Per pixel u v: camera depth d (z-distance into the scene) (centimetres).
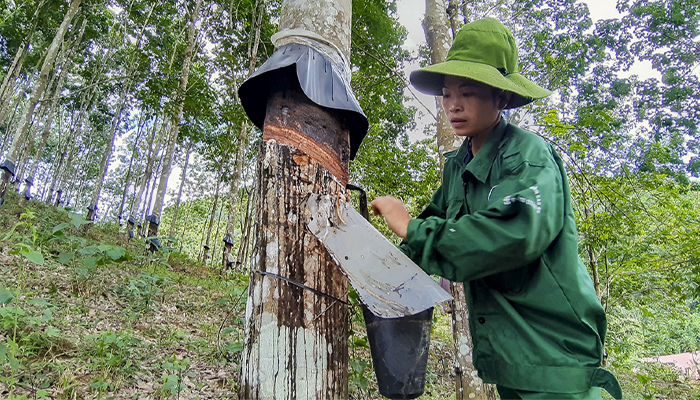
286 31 146
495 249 92
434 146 773
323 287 122
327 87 135
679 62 859
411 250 107
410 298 100
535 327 105
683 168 818
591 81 839
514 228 92
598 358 100
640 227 650
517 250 91
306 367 114
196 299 577
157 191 1093
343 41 155
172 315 464
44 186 3106
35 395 207
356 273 107
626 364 943
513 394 114
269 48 1187
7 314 195
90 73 1761
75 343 293
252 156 1766
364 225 112
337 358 121
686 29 818
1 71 1827
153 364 301
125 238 1260
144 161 2527
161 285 576
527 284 108
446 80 124
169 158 1125
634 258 767
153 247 801
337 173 132
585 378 98
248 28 1180
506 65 122
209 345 373
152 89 943
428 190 739
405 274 103
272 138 130
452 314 321
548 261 106
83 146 2577
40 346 274
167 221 3125
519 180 103
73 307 379
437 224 102
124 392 246
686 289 747
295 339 115
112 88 1888
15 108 2086
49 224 704
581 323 101
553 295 103
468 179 127
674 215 700
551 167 104
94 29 1639
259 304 118
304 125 130
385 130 917
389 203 120
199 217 3005
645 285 812
